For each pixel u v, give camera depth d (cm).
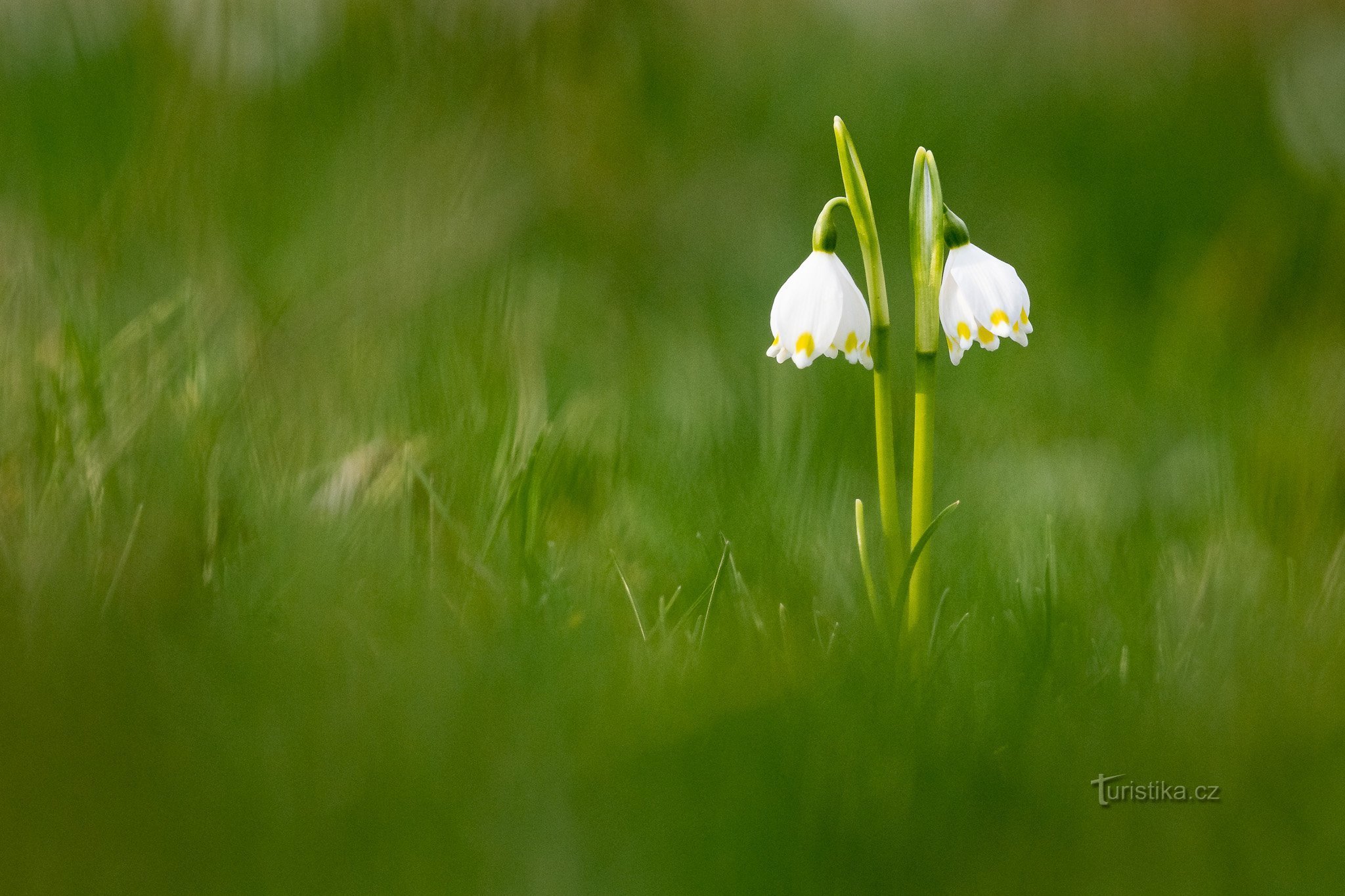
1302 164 303
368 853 160
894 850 161
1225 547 178
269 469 176
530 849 161
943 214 167
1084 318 257
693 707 164
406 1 243
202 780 161
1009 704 165
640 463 183
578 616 169
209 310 188
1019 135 331
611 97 288
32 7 226
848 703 164
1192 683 167
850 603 173
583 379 197
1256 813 161
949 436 193
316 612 167
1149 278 279
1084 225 298
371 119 227
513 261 217
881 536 180
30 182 205
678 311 244
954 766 162
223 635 166
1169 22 371
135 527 170
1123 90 346
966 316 167
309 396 182
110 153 209
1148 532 180
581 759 162
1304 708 164
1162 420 198
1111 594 173
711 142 308
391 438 181
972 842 161
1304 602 172
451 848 160
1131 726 164
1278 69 328
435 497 174
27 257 187
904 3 383
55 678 163
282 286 192
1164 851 160
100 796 161
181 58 228
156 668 163
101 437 175
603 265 257
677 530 178
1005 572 175
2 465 174
